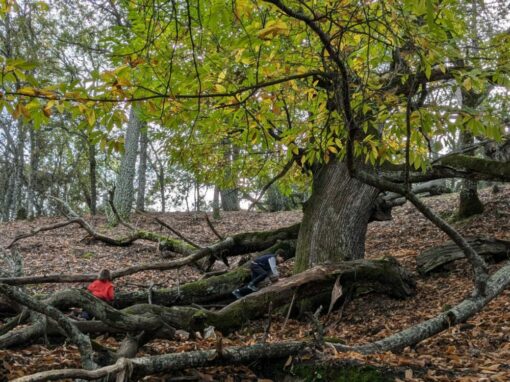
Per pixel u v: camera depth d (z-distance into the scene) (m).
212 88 3.96
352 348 4.52
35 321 5.29
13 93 2.96
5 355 4.57
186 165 9.52
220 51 4.24
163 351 5.38
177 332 5.84
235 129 7.05
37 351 5.05
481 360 4.57
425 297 8.07
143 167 26.28
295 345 4.35
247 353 4.12
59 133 28.44
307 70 4.35
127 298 7.69
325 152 5.00
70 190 36.03
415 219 15.66
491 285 5.62
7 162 32.22
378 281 7.86
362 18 3.54
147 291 7.87
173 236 16.45
